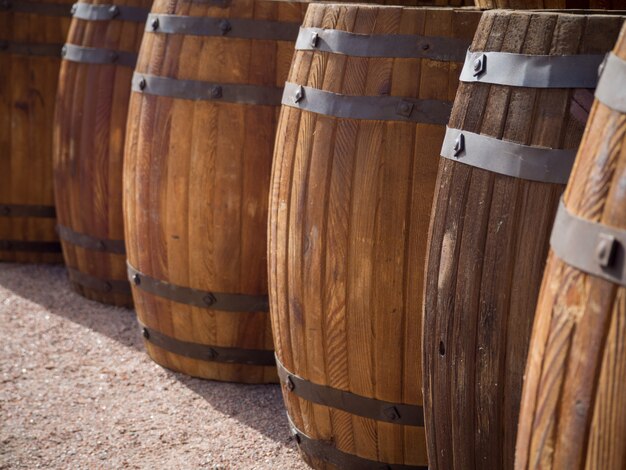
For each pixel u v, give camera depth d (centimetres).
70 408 456
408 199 329
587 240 189
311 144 349
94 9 588
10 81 679
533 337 211
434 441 283
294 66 368
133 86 485
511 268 248
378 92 332
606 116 192
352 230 338
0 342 546
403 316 335
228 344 472
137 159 475
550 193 242
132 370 503
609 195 186
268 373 477
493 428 258
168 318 482
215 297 463
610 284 184
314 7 360
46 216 702
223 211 451
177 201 458
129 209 488
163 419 443
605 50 240
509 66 253
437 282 271
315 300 353
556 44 245
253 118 445
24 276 683
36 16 674
